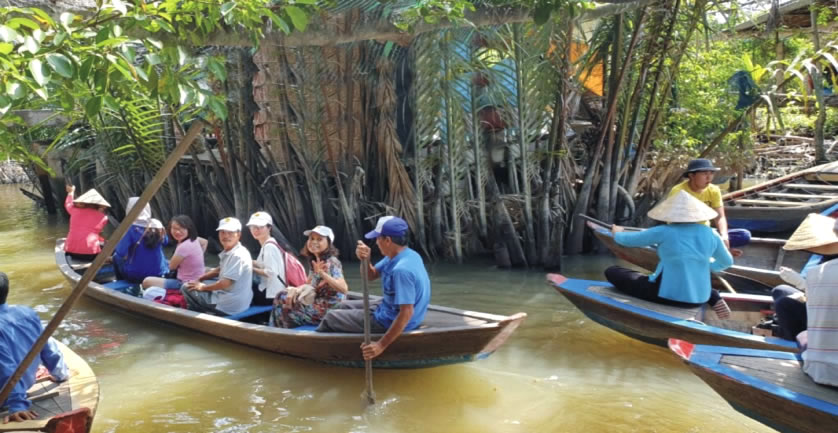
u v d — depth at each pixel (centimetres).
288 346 530
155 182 318
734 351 405
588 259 923
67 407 375
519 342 578
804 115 1542
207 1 346
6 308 382
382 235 476
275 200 993
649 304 542
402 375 509
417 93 847
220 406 461
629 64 861
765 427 418
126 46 285
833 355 352
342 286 553
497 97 867
